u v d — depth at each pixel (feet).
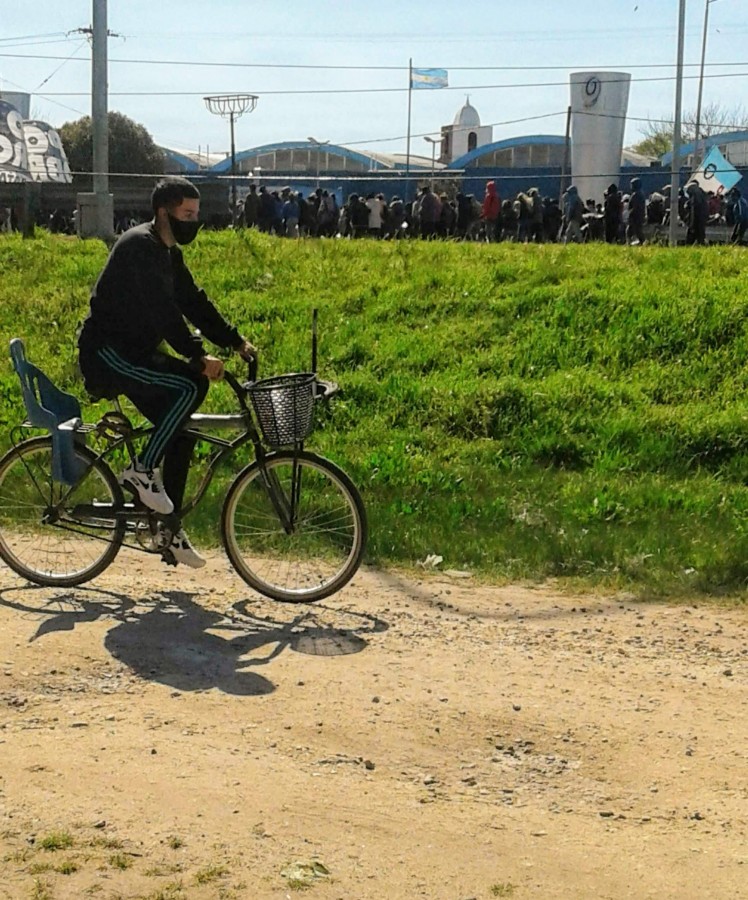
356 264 51.52
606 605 21.18
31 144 109.09
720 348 39.58
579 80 115.96
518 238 79.87
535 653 18.58
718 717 16.29
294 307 45.50
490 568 23.21
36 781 13.60
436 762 14.67
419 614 20.25
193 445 19.61
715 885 12.07
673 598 21.67
